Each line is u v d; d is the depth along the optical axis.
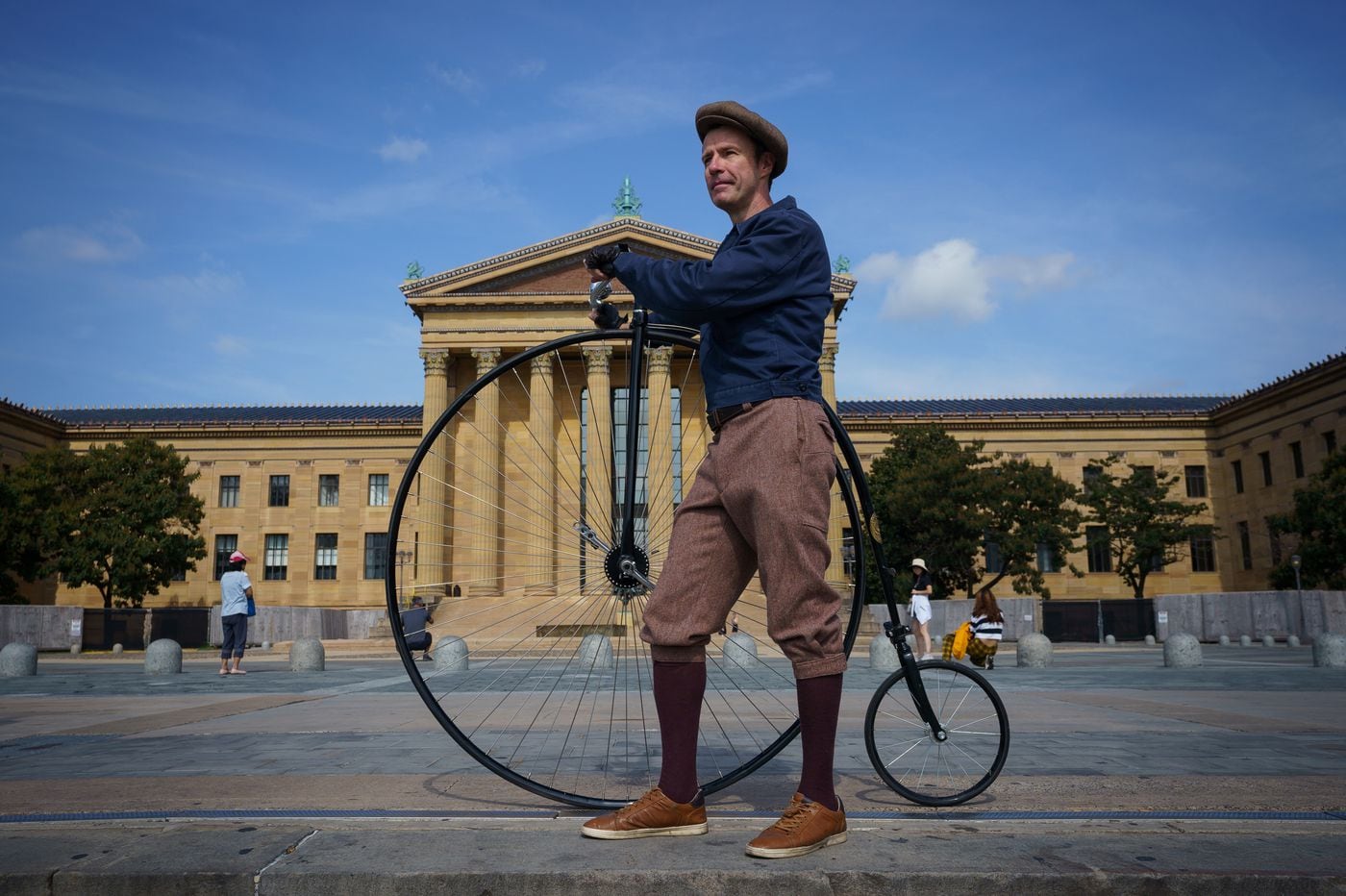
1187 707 6.85
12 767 3.81
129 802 2.90
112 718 6.36
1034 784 3.30
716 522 2.59
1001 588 49.38
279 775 3.52
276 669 16.00
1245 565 50.00
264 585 50.22
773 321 2.55
